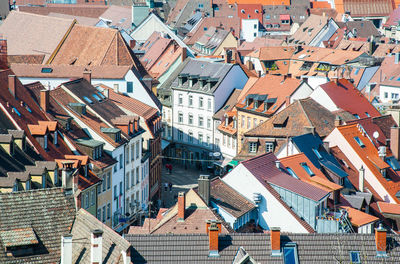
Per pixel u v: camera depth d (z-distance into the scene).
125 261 120.56
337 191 190.88
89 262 120.94
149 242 135.12
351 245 137.75
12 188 151.12
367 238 138.75
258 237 137.75
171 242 135.25
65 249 122.12
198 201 163.62
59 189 129.88
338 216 177.25
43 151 192.75
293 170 198.62
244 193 178.12
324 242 137.88
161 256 133.88
